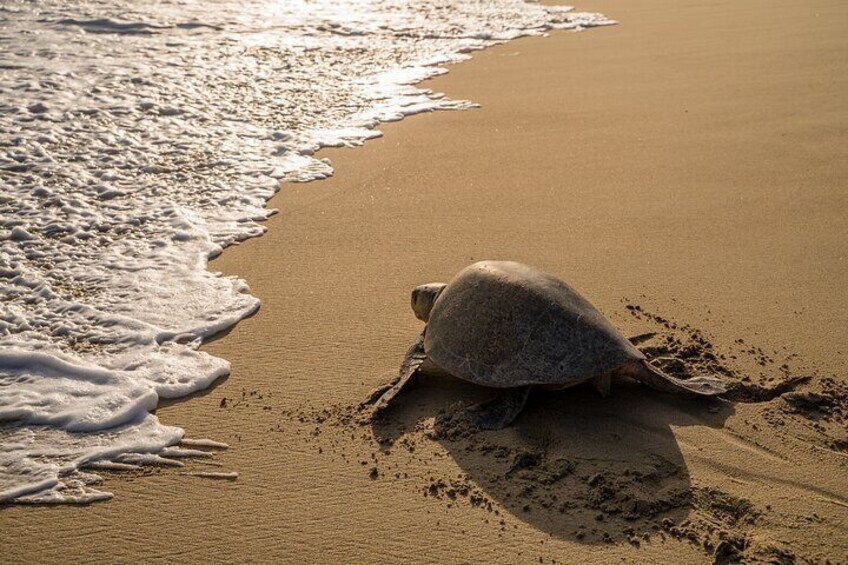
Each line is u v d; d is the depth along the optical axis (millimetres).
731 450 3922
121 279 5777
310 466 3992
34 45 11125
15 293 5578
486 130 8617
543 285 4246
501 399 4246
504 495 3732
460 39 12531
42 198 6973
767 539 3404
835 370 4477
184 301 5508
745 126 8344
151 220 6660
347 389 4582
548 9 14492
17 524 3676
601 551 3408
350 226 6559
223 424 4340
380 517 3650
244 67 10766
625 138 8195
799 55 10695
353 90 10078
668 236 6141
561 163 7645
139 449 4148
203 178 7473
